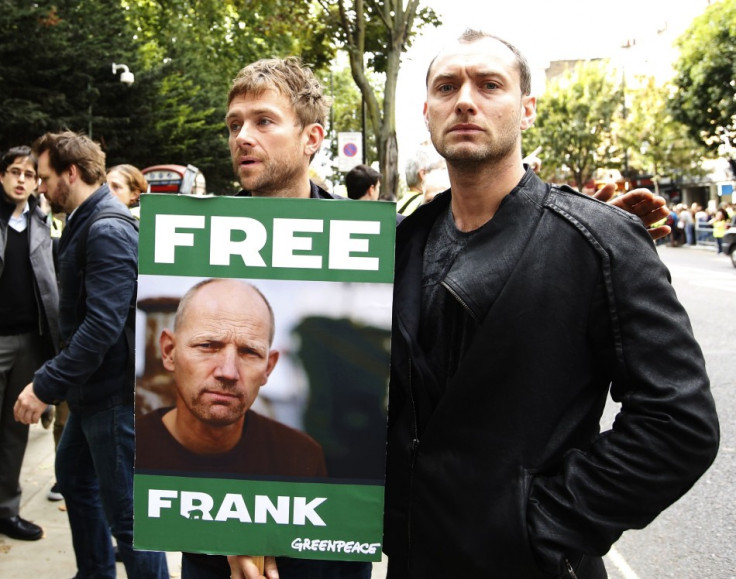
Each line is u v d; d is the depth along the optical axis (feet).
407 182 13.44
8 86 62.44
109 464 8.90
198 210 5.07
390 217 4.99
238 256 5.07
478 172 5.15
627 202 5.76
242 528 5.12
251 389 5.08
